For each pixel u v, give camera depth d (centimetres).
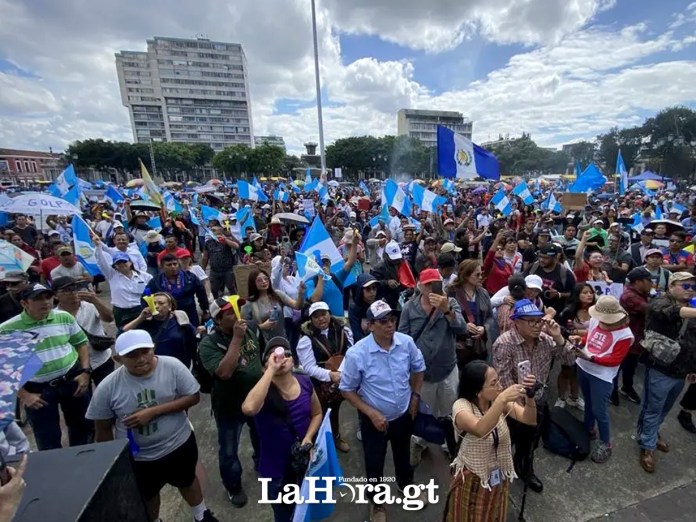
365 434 294
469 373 235
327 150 7794
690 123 4853
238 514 310
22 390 317
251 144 13325
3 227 1089
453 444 323
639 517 292
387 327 277
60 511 143
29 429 432
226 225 1015
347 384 289
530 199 1456
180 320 385
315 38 1878
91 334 381
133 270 523
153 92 12075
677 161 5062
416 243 782
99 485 157
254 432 329
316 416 270
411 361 299
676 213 1048
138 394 255
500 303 424
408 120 11462
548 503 307
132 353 244
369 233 1057
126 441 187
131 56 11769
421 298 350
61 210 796
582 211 1289
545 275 496
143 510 196
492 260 580
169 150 7394
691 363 314
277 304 434
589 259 536
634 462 348
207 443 401
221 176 9438
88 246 629
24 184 6000
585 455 347
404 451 304
